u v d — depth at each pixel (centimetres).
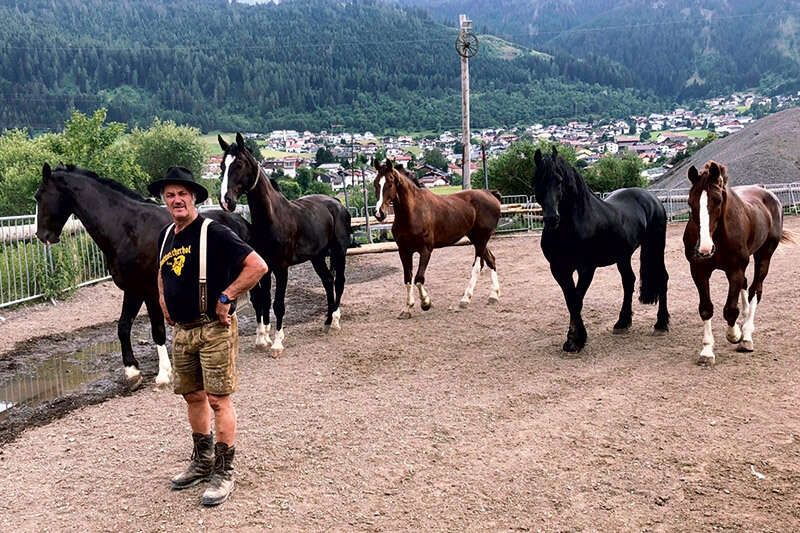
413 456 472
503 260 1517
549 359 704
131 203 654
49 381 705
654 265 782
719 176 612
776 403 544
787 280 1049
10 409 618
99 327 962
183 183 390
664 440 483
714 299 951
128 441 515
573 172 694
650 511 388
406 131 14100
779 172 2972
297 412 568
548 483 425
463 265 1467
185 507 407
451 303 1035
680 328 802
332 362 726
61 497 426
